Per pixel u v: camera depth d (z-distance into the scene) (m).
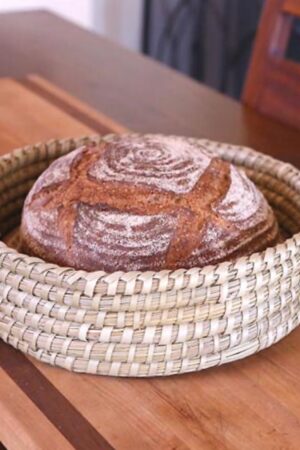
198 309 0.71
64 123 1.23
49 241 0.77
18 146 1.15
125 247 0.75
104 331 0.71
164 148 0.82
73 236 0.76
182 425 0.69
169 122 1.28
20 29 1.75
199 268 0.71
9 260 0.72
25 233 0.81
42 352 0.74
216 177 0.80
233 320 0.72
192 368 0.73
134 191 0.76
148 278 0.69
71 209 0.77
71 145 0.93
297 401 0.72
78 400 0.72
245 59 2.54
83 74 1.48
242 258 0.72
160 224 0.75
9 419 0.70
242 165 0.94
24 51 1.60
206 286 0.70
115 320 0.71
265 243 0.79
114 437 0.68
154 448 0.67
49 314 0.72
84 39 1.71
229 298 0.71
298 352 0.78
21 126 1.21
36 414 0.70
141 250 0.75
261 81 1.42
